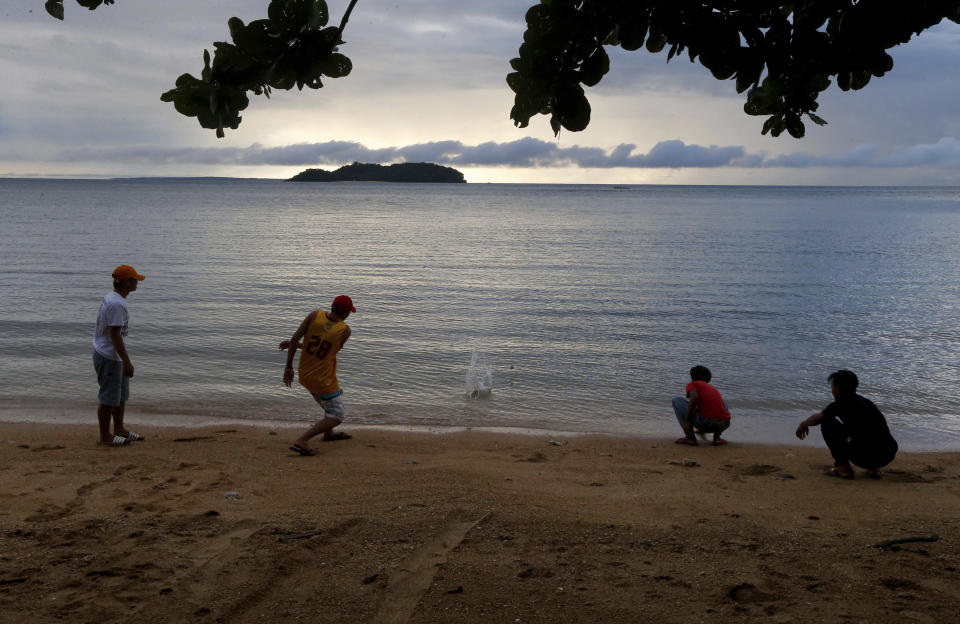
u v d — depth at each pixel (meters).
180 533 5.18
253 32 2.30
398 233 47.53
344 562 4.66
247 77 2.36
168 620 3.84
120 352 7.98
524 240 42.97
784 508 6.20
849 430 7.36
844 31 2.45
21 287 21.11
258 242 38.81
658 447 8.81
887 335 16.11
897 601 4.17
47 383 11.42
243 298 20.09
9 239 37.81
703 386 8.93
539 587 4.31
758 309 19.47
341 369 12.80
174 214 65.50
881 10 2.38
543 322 17.39
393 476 6.98
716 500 6.43
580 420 10.12
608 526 5.49
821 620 3.93
